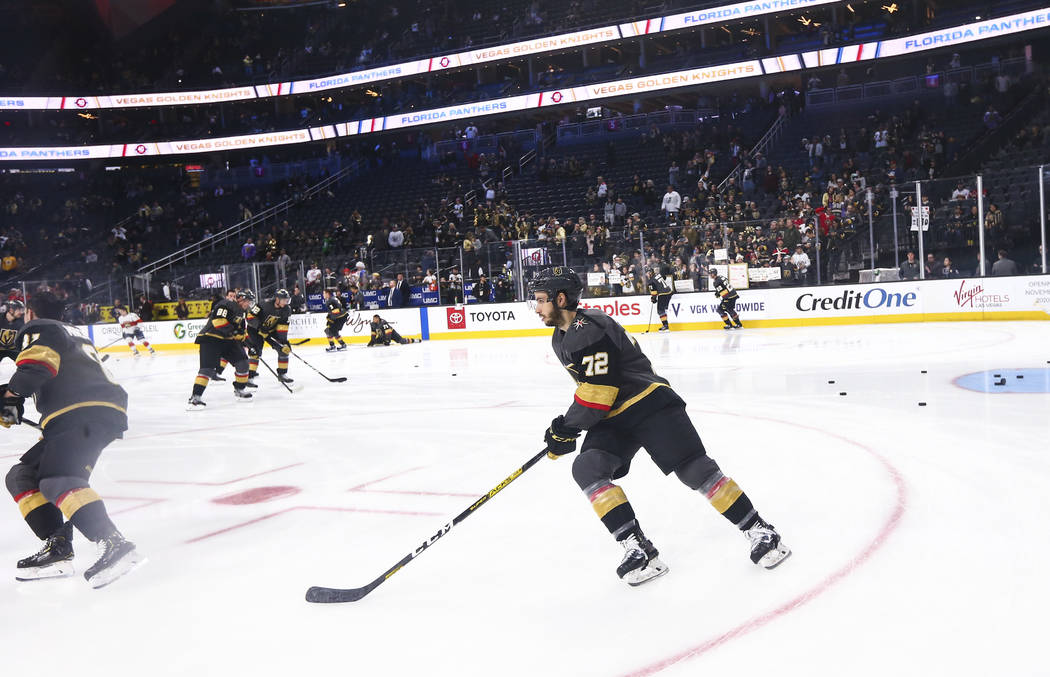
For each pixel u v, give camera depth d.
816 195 23.05
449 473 6.15
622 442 3.72
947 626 2.96
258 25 40.47
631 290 21.23
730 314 19.66
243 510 5.36
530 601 3.46
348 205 32.94
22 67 38.56
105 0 37.81
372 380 13.47
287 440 8.08
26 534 5.12
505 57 33.31
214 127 37.91
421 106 34.66
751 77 29.50
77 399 3.96
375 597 3.61
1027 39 25.62
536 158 31.91
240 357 11.65
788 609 3.20
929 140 23.73
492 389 11.41
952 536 3.96
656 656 2.86
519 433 7.77
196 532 4.89
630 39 31.47
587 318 3.57
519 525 4.61
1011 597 3.17
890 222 19.14
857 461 5.74
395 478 6.08
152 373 17.52
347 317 22.98
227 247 32.16
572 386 11.31
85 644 3.29
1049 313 17.16
